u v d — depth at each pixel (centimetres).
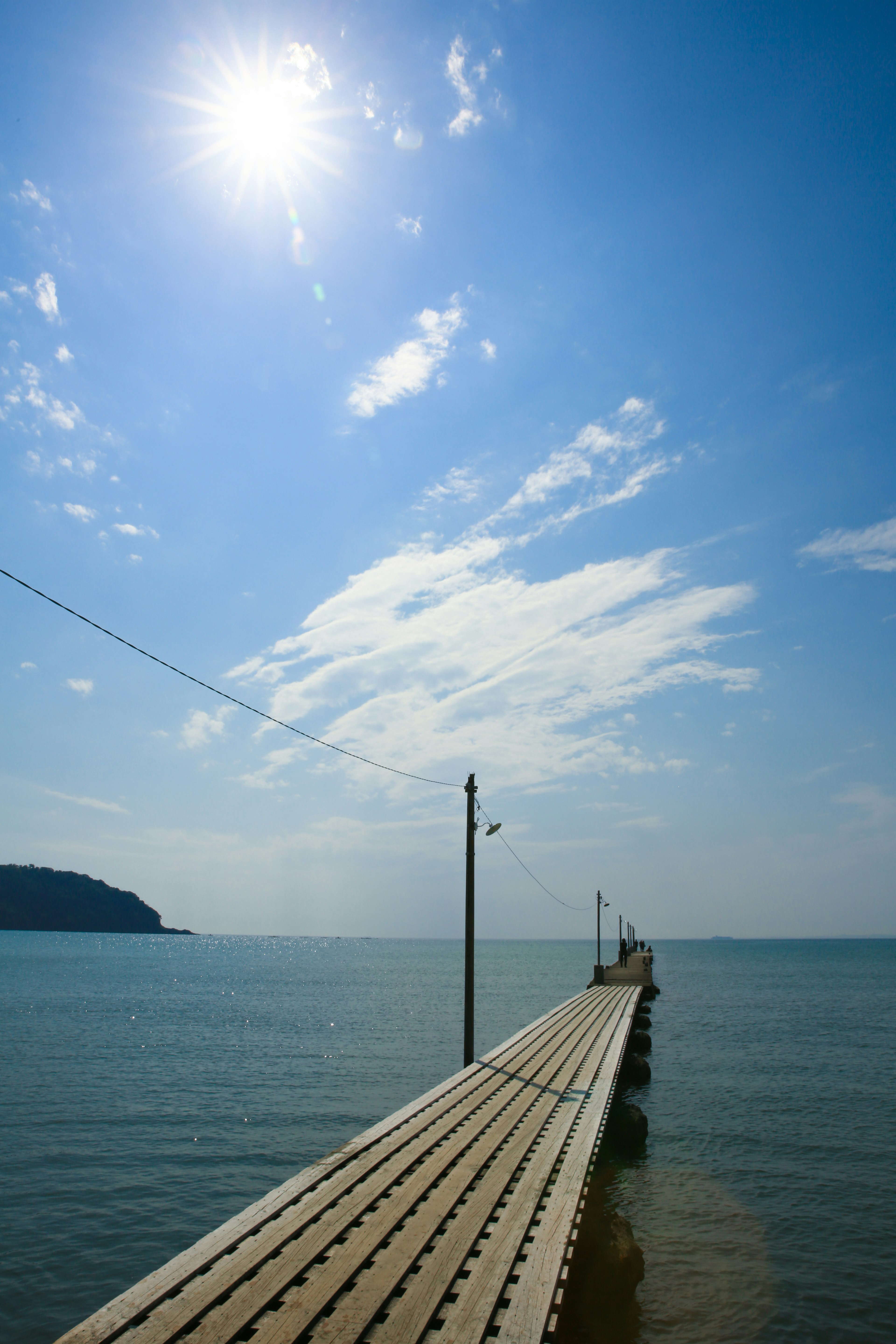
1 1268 1294
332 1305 636
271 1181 1745
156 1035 4150
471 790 2114
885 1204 1551
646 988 5631
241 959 16588
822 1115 2303
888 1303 1131
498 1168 1018
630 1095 2561
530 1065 1830
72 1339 561
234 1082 2845
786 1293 1155
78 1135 2098
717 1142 1988
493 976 9825
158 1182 1733
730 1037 3991
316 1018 4981
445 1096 1477
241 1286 657
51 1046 3709
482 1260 737
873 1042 3831
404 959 17325
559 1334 941
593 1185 1602
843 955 18162
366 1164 1008
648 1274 1214
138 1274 1281
